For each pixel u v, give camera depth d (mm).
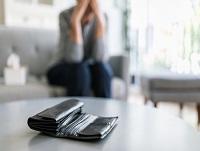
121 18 3426
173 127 840
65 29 1827
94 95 1761
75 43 1771
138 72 3303
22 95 1605
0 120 909
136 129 821
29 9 2762
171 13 2752
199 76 2084
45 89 1674
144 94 2189
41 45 2178
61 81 1738
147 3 3100
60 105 880
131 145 694
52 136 743
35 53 2156
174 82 1998
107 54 1923
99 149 667
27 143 701
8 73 1686
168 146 688
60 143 700
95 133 725
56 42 2223
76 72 1703
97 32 1835
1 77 1981
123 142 713
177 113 2398
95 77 1751
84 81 1691
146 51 3188
